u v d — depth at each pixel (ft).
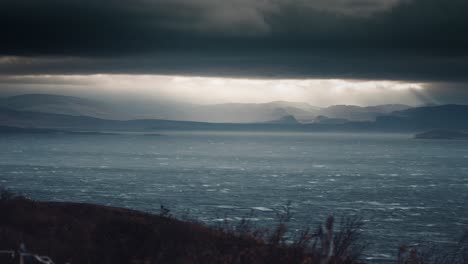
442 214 262.67
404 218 245.04
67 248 34.22
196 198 315.58
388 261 122.31
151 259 30.09
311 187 398.62
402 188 400.67
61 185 376.48
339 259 29.73
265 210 257.96
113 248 31.63
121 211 54.08
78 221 45.96
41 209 49.67
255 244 31.32
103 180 422.00
